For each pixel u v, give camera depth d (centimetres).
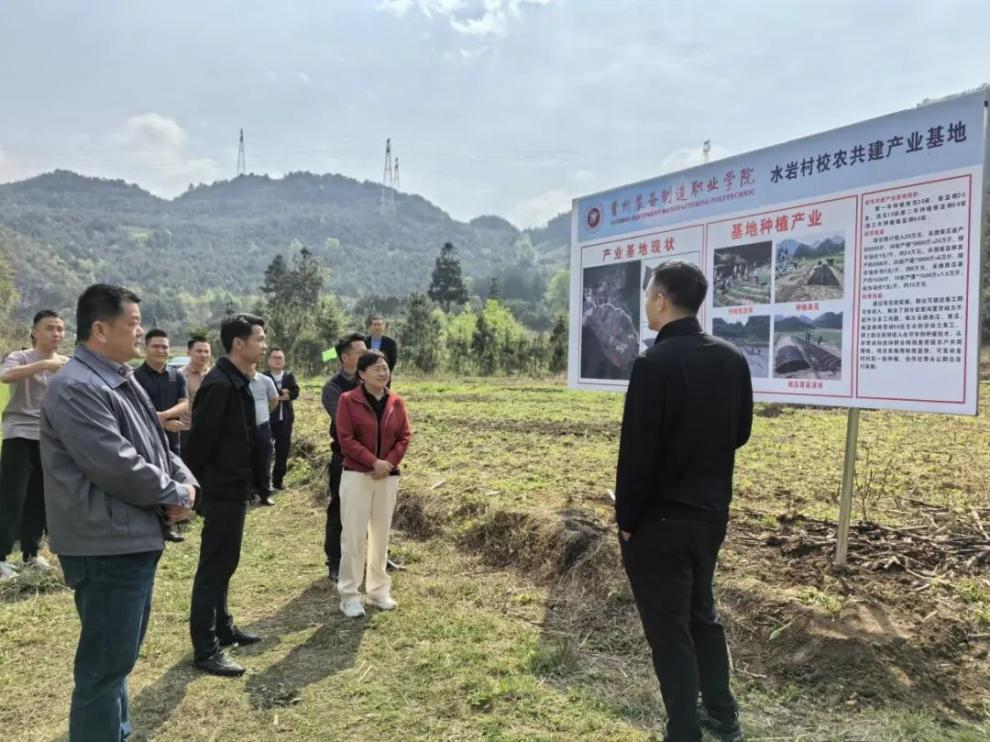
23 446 519
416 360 3206
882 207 388
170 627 429
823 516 511
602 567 450
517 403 1578
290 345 3045
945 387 360
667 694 263
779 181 449
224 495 366
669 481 265
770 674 339
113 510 252
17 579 496
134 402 277
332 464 518
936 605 360
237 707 331
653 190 554
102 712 253
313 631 421
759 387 466
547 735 301
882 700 308
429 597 469
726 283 490
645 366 259
